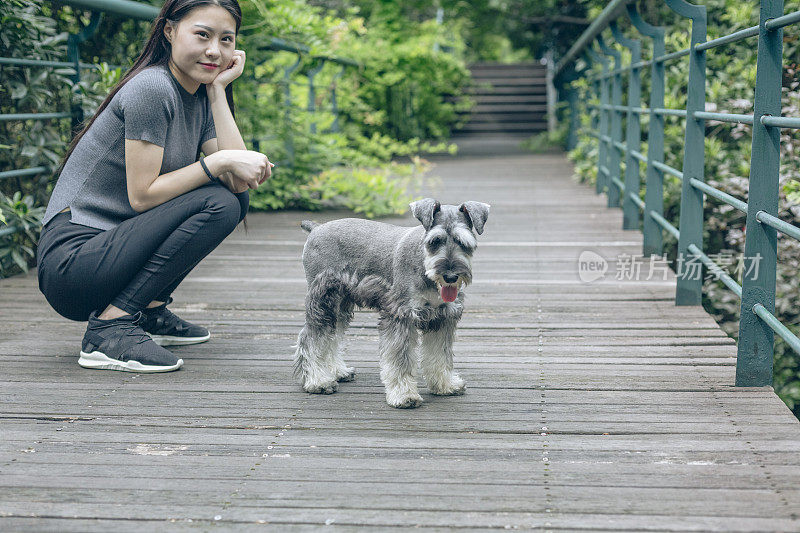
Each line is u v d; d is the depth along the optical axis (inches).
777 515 89.0
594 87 443.2
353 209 333.1
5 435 113.8
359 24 503.2
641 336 163.0
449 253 113.2
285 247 261.3
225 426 117.6
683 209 183.2
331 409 124.4
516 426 116.7
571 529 86.9
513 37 732.0
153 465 104.1
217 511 91.7
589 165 406.9
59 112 236.1
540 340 161.6
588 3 503.8
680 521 88.0
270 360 149.5
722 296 247.1
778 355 230.5
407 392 123.7
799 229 110.0
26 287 208.5
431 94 647.1
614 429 115.1
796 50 231.8
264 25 316.2
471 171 466.9
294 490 96.8
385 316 124.0
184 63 137.5
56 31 242.4
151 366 141.1
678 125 295.7
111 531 87.4
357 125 551.5
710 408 122.9
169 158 140.7
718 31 287.9
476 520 89.1
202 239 140.3
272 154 341.1
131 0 245.3
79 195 141.6
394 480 99.3
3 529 87.7
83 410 123.7
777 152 125.1
